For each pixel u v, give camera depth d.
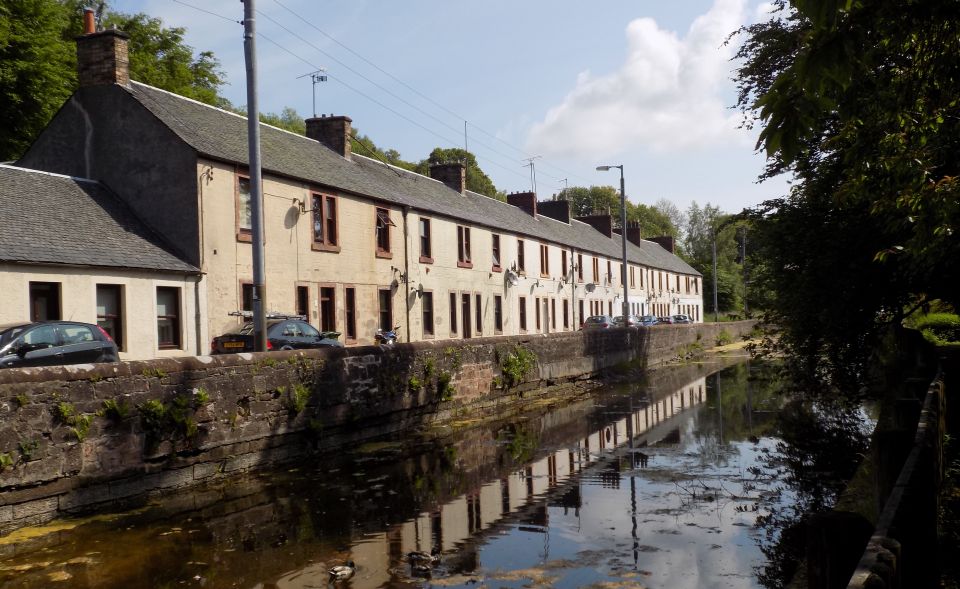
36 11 28.86
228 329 21.06
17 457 8.90
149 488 10.59
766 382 27.23
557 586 6.85
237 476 12.05
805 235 16.38
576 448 14.63
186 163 20.58
